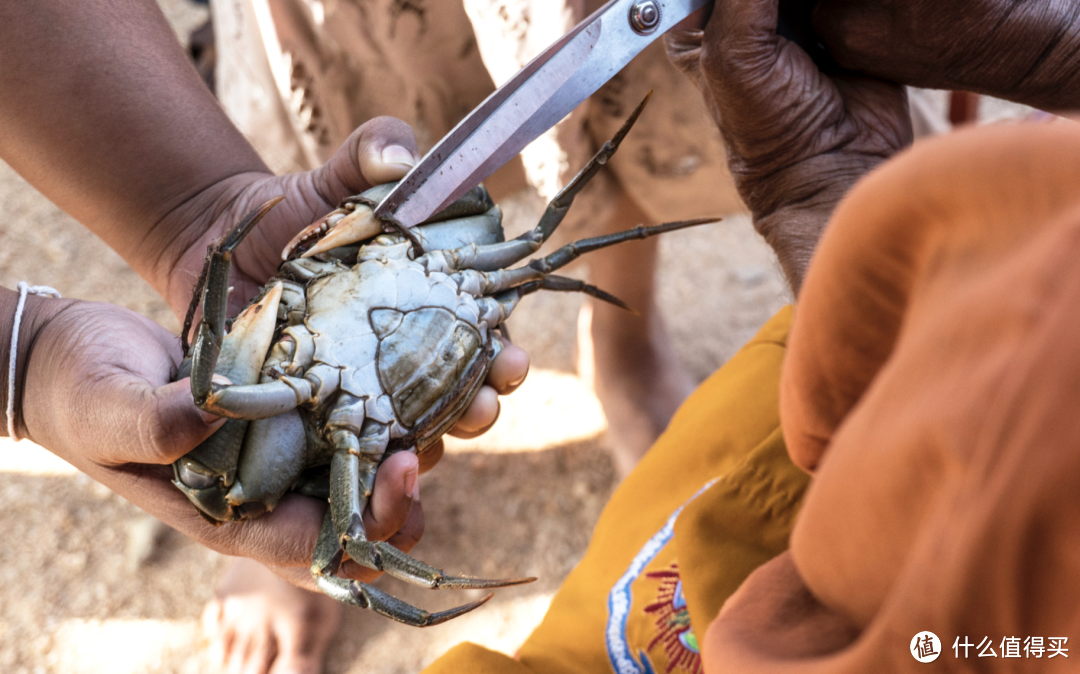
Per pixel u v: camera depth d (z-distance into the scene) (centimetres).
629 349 89
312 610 76
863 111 45
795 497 42
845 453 21
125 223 54
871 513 19
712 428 48
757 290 106
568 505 87
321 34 64
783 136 45
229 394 40
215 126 54
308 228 46
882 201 20
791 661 25
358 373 43
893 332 24
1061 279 14
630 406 88
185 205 53
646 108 66
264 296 44
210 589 81
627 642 45
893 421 19
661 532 47
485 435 93
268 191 52
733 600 31
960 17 42
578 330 95
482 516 86
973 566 15
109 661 76
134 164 52
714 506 42
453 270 46
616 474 89
